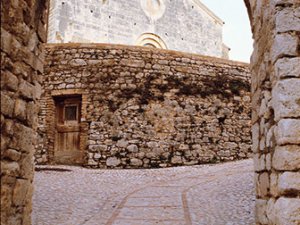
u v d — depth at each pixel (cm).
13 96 366
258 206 424
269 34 386
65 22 1947
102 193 789
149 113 1208
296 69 351
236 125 1312
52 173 1039
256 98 448
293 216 325
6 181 350
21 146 386
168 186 852
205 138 1254
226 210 617
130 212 625
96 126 1188
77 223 562
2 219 341
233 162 1217
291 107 344
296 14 360
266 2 401
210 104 1286
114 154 1166
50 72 1249
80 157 1203
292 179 332
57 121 1257
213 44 2519
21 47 385
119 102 1201
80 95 1231
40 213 613
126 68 1230
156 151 1189
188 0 2456
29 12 403
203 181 889
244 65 1384
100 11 2077
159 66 1254
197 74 1295
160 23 2311
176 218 581
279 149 344
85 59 1240
